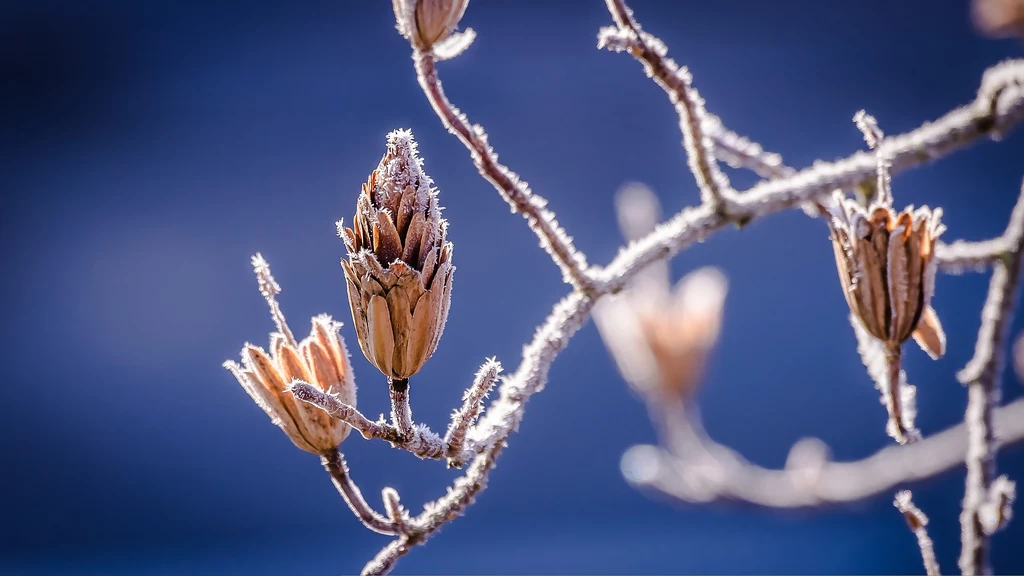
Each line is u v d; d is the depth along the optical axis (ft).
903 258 3.05
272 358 3.05
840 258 3.09
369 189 2.97
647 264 3.20
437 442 3.00
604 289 3.17
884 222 3.06
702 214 3.24
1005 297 3.31
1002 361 3.30
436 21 3.09
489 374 2.99
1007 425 4.61
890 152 3.34
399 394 2.98
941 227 3.07
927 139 3.35
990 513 3.22
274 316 3.06
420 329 2.96
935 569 3.13
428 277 2.96
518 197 3.15
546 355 3.13
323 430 3.04
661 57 3.21
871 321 3.07
